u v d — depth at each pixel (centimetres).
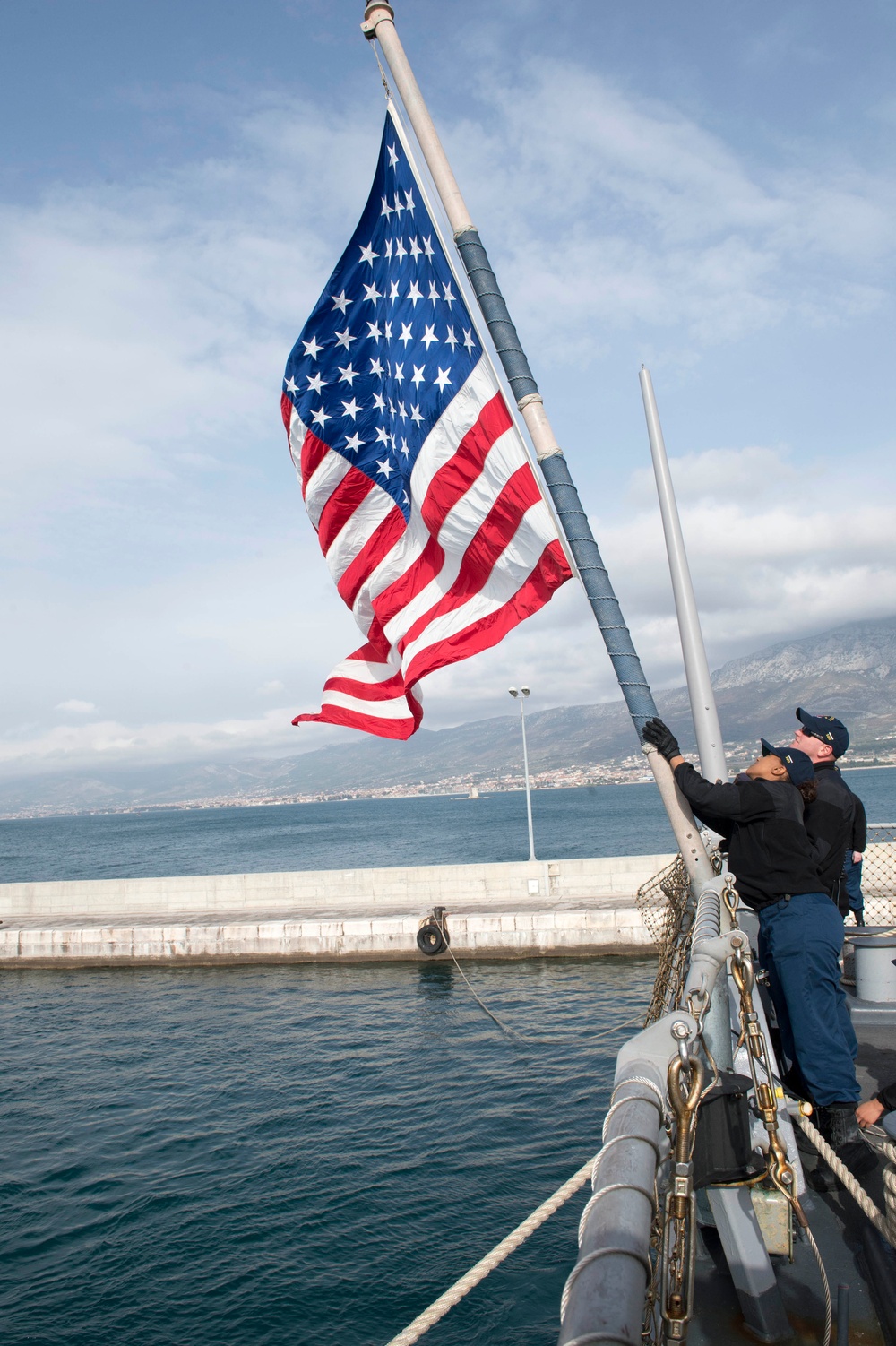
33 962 3359
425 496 750
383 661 896
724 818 480
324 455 812
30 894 3806
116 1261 1266
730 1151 310
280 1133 1725
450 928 3103
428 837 13000
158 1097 1988
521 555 720
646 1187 191
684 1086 242
